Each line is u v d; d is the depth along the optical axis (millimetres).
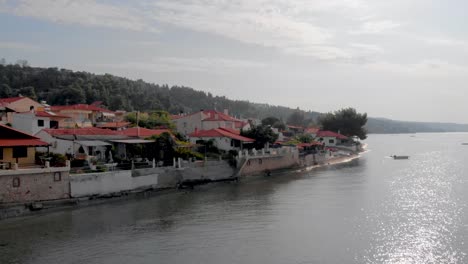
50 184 51031
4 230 42562
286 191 66938
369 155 152750
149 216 48844
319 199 58875
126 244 38062
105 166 60062
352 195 61812
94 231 42344
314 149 127438
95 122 114750
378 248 36250
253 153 89125
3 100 106188
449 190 65562
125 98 197500
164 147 73000
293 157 102062
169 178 67875
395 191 65250
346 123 173750
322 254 34875
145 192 63281
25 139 54844
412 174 88875
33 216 48250
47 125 83625
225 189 70000
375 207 52781
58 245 37719
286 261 33344
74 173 55281
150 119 120125
